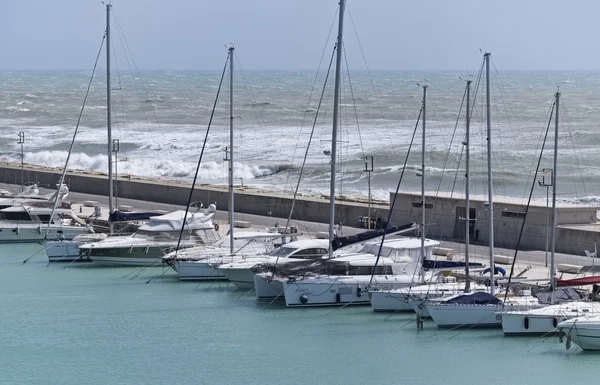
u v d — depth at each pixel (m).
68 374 69.12
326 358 72.06
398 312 83.38
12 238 114.88
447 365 70.25
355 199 129.25
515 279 83.50
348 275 85.44
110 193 110.25
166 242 102.12
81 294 91.06
